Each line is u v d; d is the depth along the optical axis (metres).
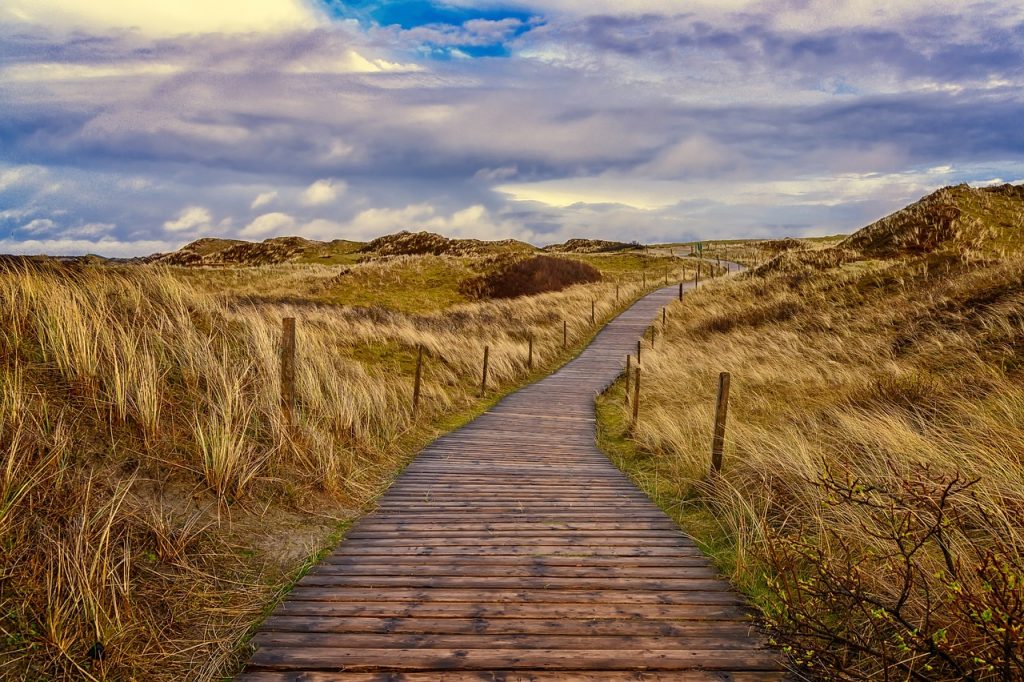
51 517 3.54
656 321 27.98
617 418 12.61
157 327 7.21
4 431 3.90
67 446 4.28
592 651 3.22
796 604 3.44
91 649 2.92
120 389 5.08
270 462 5.86
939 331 11.92
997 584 2.54
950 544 3.35
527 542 4.99
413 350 16.89
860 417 7.31
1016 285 12.73
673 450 8.28
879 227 29.62
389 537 5.11
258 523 4.91
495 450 9.34
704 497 6.09
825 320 16.69
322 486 6.05
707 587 4.06
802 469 5.33
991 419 6.00
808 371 11.83
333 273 39.44
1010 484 4.12
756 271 31.16
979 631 2.64
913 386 8.41
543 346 22.31
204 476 5.04
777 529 4.71
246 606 3.72
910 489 3.35
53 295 6.22
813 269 25.94
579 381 17.36
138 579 3.57
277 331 9.48
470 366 16.81
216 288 30.72
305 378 8.46
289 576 4.21
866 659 2.90
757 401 10.16
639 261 64.00
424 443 9.71
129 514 4.02
